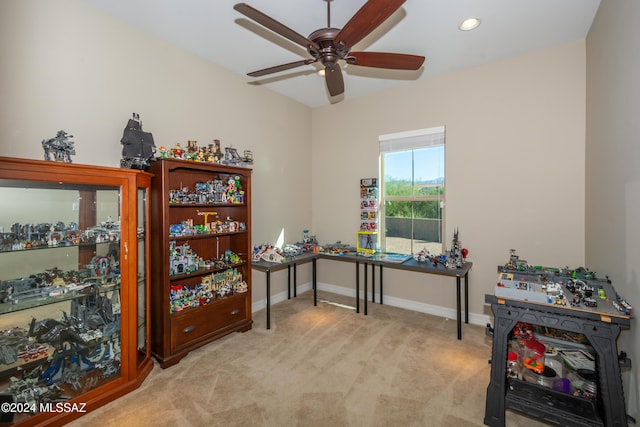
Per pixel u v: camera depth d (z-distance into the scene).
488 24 2.35
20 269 1.74
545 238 2.77
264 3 2.10
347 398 1.94
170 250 2.46
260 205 3.62
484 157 3.07
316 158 4.41
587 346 1.85
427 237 3.52
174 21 2.34
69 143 1.90
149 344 2.27
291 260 3.30
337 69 2.10
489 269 3.06
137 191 2.12
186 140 2.78
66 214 1.86
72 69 2.05
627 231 1.62
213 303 2.67
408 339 2.78
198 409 1.83
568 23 2.34
